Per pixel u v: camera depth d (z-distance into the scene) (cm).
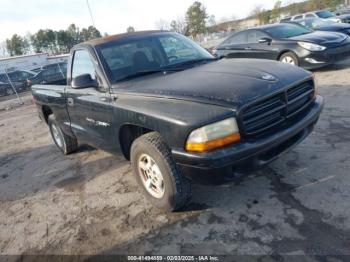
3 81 2055
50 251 301
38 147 645
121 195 374
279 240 257
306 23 1164
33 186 454
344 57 761
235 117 251
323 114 505
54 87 483
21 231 344
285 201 304
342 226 259
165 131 271
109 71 359
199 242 273
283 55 802
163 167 285
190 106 265
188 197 298
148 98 298
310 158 372
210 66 353
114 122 339
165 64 382
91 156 520
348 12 1977
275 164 371
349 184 310
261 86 272
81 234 316
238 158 250
